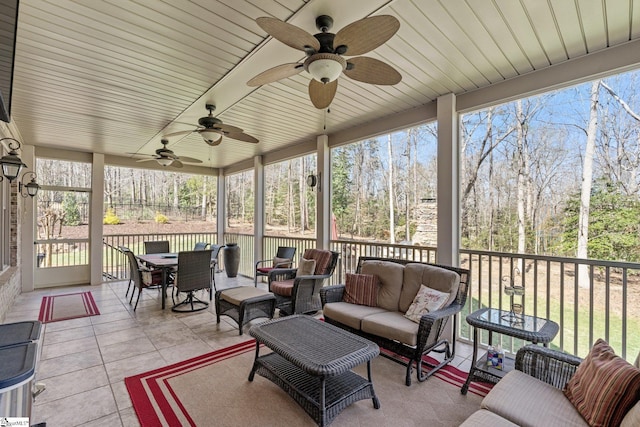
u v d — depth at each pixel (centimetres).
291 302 400
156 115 404
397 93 344
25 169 545
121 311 444
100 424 204
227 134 365
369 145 703
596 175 418
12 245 501
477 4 199
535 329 224
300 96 349
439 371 278
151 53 254
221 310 391
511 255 310
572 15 211
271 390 244
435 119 371
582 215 424
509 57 267
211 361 292
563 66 274
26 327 158
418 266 324
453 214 342
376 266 350
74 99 349
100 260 624
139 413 214
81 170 629
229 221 1066
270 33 174
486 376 236
